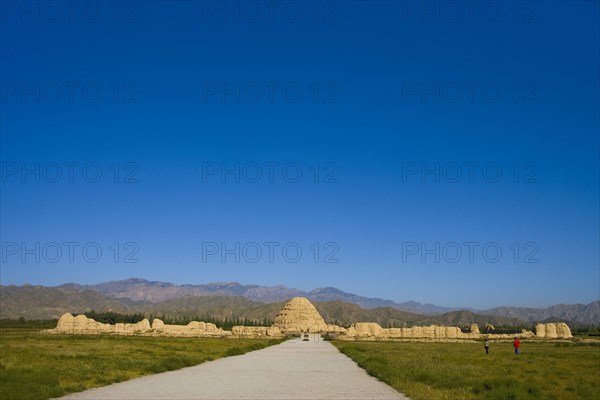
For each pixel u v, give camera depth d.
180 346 77.31
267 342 118.38
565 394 30.09
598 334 198.75
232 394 28.84
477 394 29.22
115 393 28.84
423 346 103.06
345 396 28.48
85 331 157.25
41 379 31.00
